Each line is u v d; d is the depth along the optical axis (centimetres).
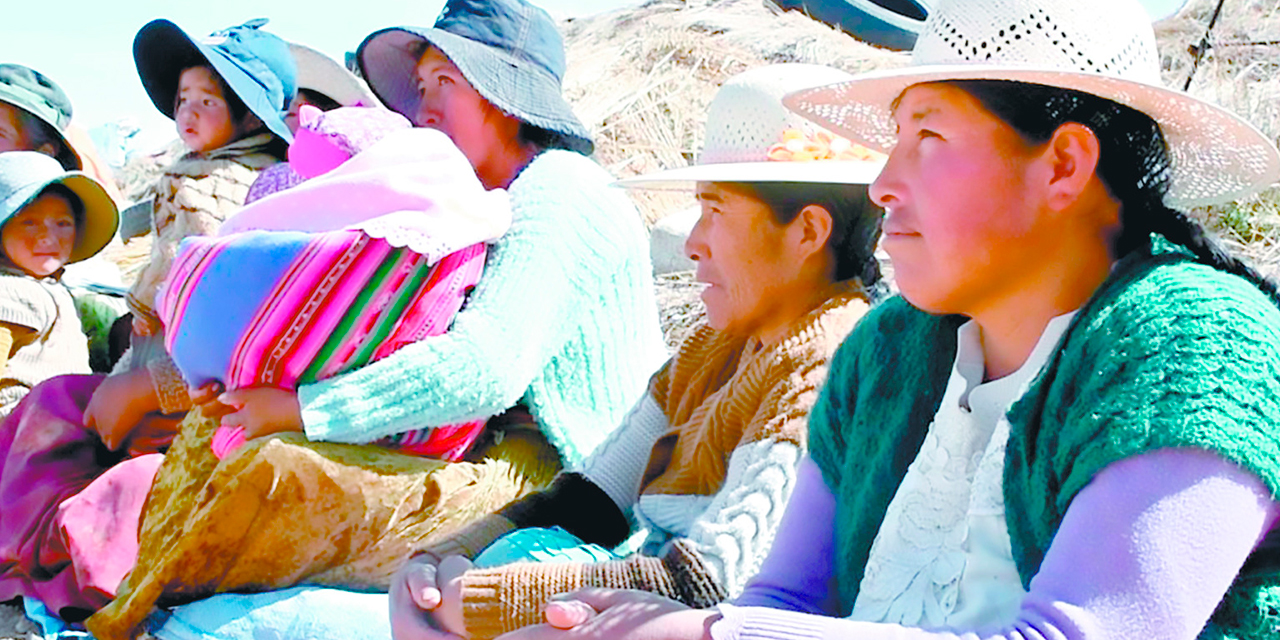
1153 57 187
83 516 353
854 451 207
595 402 324
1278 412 153
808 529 214
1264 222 450
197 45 435
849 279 261
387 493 290
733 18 997
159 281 425
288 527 288
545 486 315
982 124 174
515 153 363
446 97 359
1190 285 162
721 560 226
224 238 303
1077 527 157
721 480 258
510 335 302
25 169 462
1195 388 153
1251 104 538
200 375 309
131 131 1219
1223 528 151
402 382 295
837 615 209
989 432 183
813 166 258
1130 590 151
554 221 314
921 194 177
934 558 183
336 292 293
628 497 287
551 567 223
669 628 179
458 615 223
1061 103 173
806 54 891
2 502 367
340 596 284
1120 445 155
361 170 310
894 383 203
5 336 441
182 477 320
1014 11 179
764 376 249
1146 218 181
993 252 175
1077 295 178
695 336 288
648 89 808
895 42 977
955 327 198
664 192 688
